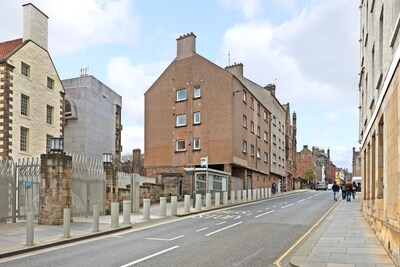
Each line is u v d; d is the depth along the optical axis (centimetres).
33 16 3275
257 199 3544
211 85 3769
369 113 1590
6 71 2891
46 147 3328
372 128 1421
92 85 4822
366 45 1781
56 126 3481
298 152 10362
